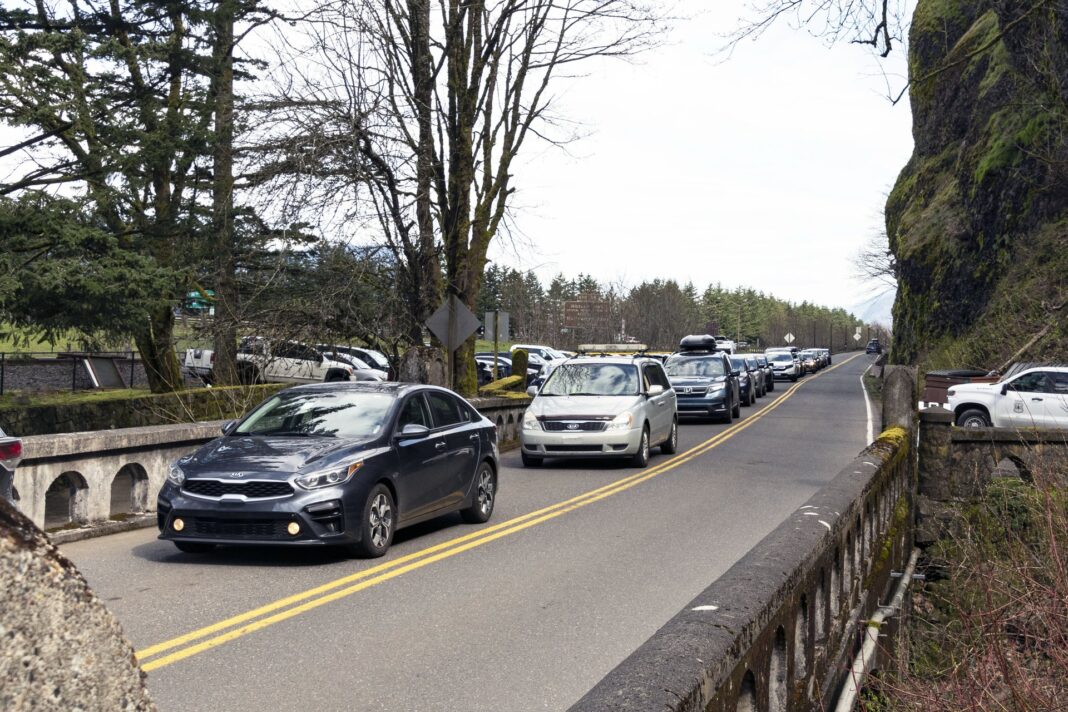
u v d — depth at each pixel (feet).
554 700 18.71
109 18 76.95
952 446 47.09
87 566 31.30
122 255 63.67
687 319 424.46
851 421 103.76
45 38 63.52
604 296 385.09
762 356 164.66
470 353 84.23
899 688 20.42
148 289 64.13
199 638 22.79
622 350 134.31
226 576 29.89
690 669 7.93
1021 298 116.16
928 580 44.65
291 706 18.17
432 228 76.95
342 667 20.66
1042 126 122.01
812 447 75.25
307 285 73.15
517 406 80.28
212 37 81.15
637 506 44.96
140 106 73.77
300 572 30.53
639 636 23.31
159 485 40.88
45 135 68.74
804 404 135.74
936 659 29.09
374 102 68.85
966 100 156.25
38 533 3.89
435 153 78.84
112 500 45.47
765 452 71.15
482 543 35.76
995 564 25.76
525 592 27.89
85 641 3.90
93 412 67.26
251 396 72.69
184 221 73.72
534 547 34.96
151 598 26.89
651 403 63.67
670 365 103.60
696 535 37.40
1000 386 75.77
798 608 13.91
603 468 61.11
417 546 35.19
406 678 19.95
